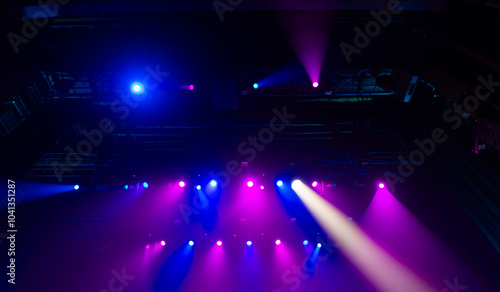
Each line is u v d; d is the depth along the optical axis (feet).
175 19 28.14
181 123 37.60
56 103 33.06
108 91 33.55
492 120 20.01
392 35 28.09
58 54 28.43
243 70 30.60
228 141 38.75
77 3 26.53
